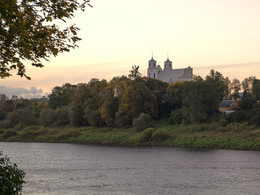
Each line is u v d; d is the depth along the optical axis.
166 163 64.19
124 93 124.50
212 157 72.19
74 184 45.31
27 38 14.58
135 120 115.56
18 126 136.38
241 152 80.44
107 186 44.16
